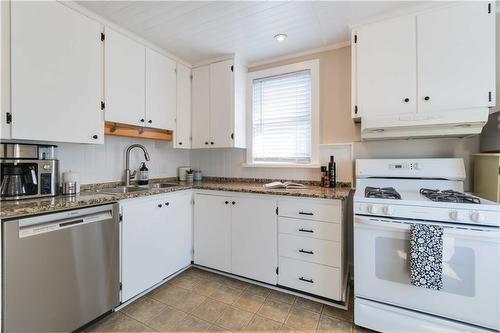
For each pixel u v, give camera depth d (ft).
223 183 8.63
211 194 7.41
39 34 4.80
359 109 5.98
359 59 6.00
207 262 7.50
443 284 4.31
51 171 5.30
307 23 6.17
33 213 4.13
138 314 5.52
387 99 5.72
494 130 5.31
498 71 5.65
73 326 4.67
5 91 4.39
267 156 8.53
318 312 5.61
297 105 8.04
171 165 9.40
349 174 7.09
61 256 4.48
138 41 6.93
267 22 6.15
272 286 6.58
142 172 8.00
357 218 4.90
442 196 4.83
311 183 7.76
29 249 4.06
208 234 7.47
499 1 5.32
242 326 5.15
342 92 7.32
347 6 5.44
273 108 8.42
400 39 5.59
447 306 4.33
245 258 6.83
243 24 6.24
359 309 4.98
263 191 6.41
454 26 5.13
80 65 5.51
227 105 8.14
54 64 5.05
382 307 4.80
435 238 4.22
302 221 6.02
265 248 6.53
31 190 4.99
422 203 4.45
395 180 6.30
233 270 7.04
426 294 4.47
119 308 5.66
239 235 6.92
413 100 5.48
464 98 5.07
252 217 6.71
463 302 4.23
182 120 8.52
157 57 7.52
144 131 7.36
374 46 5.84
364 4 5.37
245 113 8.75
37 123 4.80
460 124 5.15
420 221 4.47
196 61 8.65
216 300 6.08
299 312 5.61
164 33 6.70
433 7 5.31
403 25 5.57
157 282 6.52
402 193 5.56
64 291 4.53
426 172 5.94
